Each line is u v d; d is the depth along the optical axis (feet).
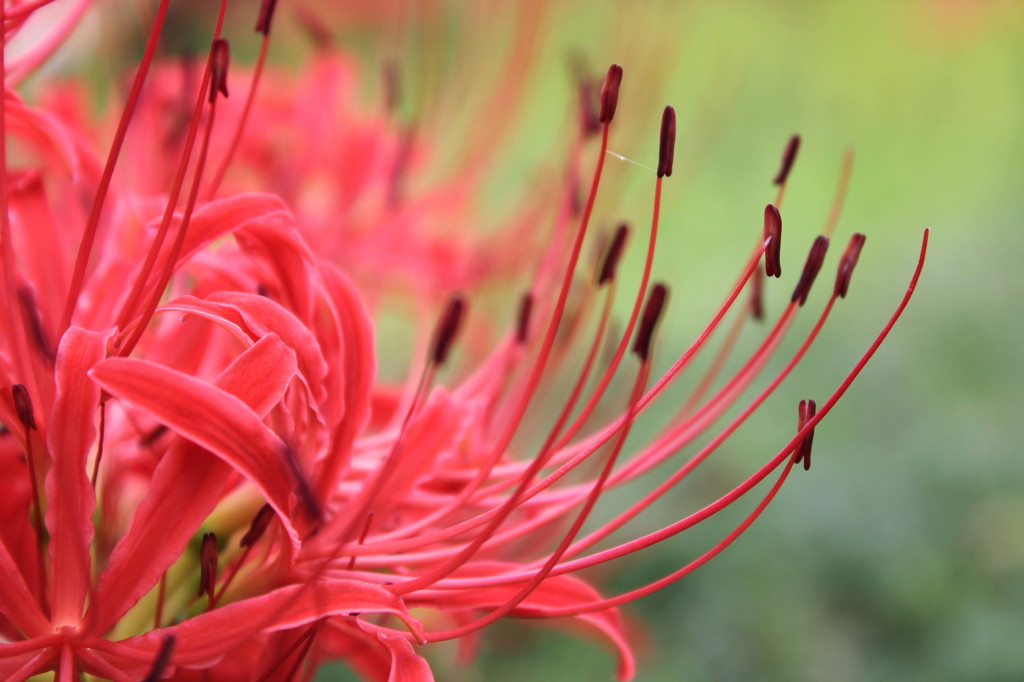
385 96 1.29
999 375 2.40
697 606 2.05
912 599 2.09
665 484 0.98
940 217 3.04
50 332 1.01
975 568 2.12
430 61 1.39
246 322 0.94
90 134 1.21
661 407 2.19
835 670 2.02
